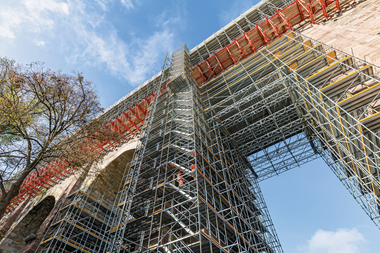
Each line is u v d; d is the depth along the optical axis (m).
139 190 20.52
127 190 20.05
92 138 19.97
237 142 31.48
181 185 18.72
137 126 36.47
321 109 20.39
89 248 24.53
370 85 16.39
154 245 15.90
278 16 30.06
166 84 33.22
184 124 24.12
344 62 18.53
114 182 31.25
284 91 26.00
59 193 32.47
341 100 17.80
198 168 19.73
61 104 18.08
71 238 24.91
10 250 29.92
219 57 34.09
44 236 24.36
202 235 14.45
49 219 27.09
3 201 13.77
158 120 27.33
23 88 17.16
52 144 17.48
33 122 17.62
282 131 30.48
